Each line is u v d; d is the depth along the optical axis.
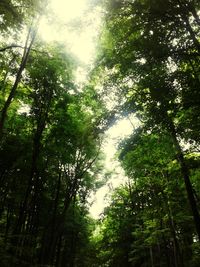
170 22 11.41
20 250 17.77
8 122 24.69
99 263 46.50
